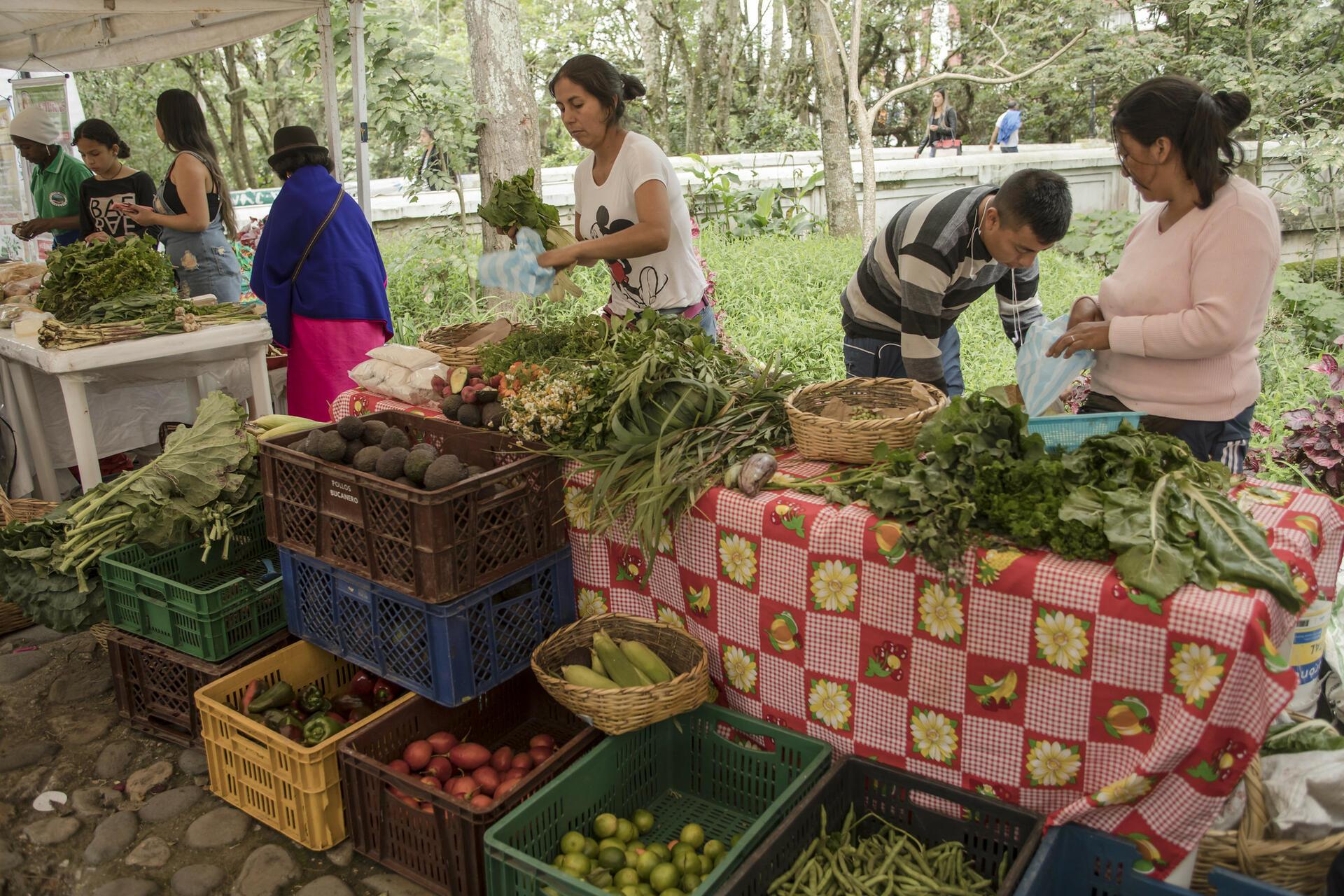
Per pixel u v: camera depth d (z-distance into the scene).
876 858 2.28
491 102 7.03
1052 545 2.04
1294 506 2.33
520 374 2.86
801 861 2.25
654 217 3.34
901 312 3.22
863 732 2.45
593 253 3.35
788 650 2.51
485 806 2.38
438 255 8.34
